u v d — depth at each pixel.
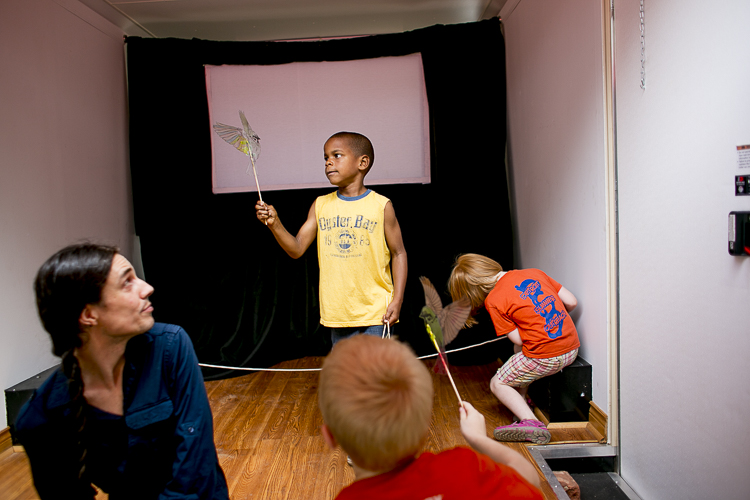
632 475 2.15
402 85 3.64
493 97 3.50
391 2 3.37
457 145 3.50
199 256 3.63
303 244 2.39
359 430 0.78
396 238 2.33
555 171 2.78
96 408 1.09
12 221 2.58
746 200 1.41
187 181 3.58
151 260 3.57
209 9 3.38
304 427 2.63
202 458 1.11
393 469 0.83
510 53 3.46
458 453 0.85
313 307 3.75
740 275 1.45
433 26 3.48
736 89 1.43
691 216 1.66
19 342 2.60
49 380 1.06
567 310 2.52
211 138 3.69
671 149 1.76
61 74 2.98
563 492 1.97
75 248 1.00
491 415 2.70
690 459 1.72
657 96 1.83
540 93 2.94
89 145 3.24
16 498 2.05
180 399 1.12
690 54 1.63
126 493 1.16
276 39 3.93
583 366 2.44
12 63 2.60
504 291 2.43
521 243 3.47
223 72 3.64
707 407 1.62
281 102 3.68
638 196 2.00
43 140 2.82
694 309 1.67
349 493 0.81
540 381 2.58
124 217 3.64
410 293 3.64
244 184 3.71
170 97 3.52
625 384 2.18
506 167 3.69
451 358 3.53
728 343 1.50
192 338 3.48
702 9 1.56
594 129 2.28
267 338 3.58
